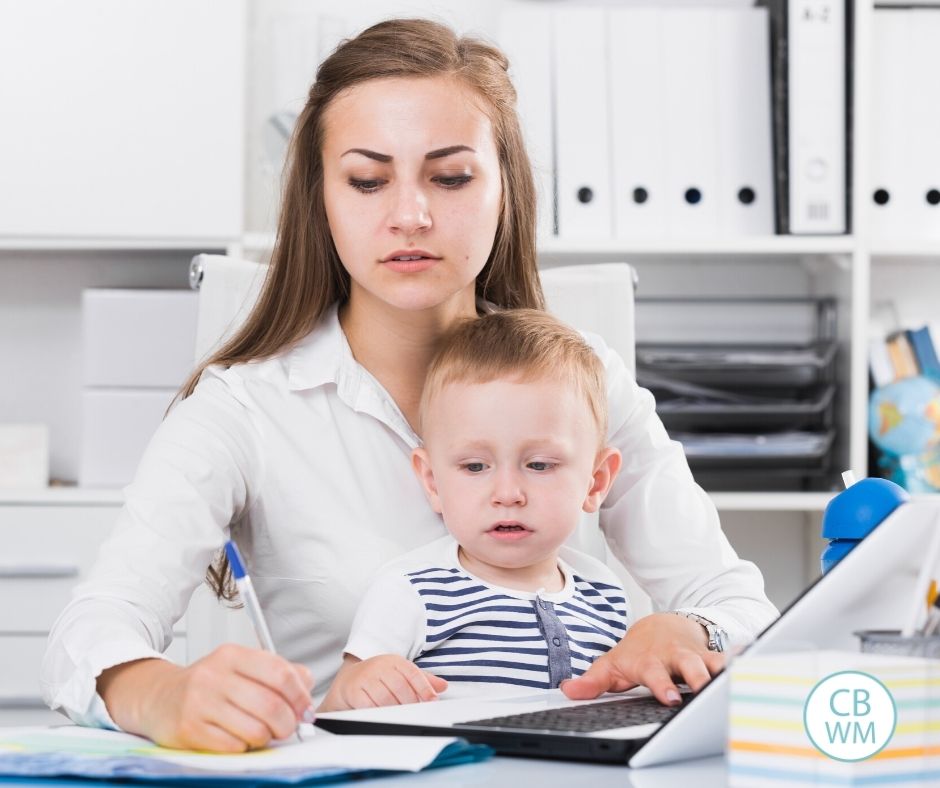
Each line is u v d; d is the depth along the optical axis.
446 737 0.81
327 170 1.36
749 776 0.65
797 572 2.92
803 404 2.62
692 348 2.70
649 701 0.99
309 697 0.83
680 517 1.54
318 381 1.42
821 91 2.58
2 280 2.82
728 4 2.90
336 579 1.37
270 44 2.69
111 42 2.55
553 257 2.74
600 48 2.62
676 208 2.63
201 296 1.72
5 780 0.72
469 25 2.86
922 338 2.66
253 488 1.40
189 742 0.80
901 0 2.66
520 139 1.49
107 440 2.53
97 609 1.12
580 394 1.30
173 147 2.55
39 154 2.54
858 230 2.58
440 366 1.33
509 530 1.25
